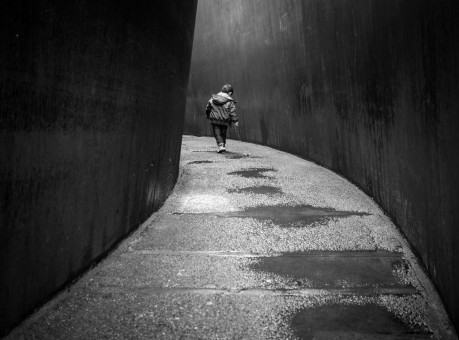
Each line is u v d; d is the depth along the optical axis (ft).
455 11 7.22
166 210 15.55
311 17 24.38
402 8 11.05
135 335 7.14
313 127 26.84
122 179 11.39
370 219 14.01
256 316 7.86
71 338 6.95
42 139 6.96
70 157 8.09
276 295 8.73
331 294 8.76
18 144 6.27
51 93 7.07
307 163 27.14
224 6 44.19
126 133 11.27
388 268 10.05
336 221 13.88
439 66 8.27
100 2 8.51
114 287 8.98
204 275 9.73
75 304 8.09
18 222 6.52
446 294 7.98
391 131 13.16
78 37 7.79
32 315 7.26
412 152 10.77
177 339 7.06
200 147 39.06
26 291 7.03
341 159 21.74
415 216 10.72
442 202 8.27
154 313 7.92
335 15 19.97
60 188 7.82
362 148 17.71
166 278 9.53
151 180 14.55
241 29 41.01
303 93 28.07
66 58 7.44
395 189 13.07
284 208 15.75
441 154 8.29
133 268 10.03
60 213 7.94
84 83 8.32
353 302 8.40
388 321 7.64
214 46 48.70
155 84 13.85
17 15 5.83
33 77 6.45
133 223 12.80
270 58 34.78
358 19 16.38
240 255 11.03
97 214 9.84
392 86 12.59
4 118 5.83
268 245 11.75
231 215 14.84
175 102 18.01
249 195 17.98
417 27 9.75
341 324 7.57
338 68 20.43
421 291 8.83
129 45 10.62
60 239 8.07
